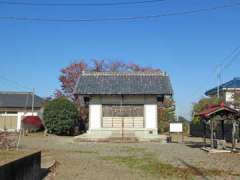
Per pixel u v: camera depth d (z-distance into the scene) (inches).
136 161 738.8
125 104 1441.9
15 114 2082.9
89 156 831.1
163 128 2107.5
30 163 462.9
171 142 1360.7
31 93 2212.1
